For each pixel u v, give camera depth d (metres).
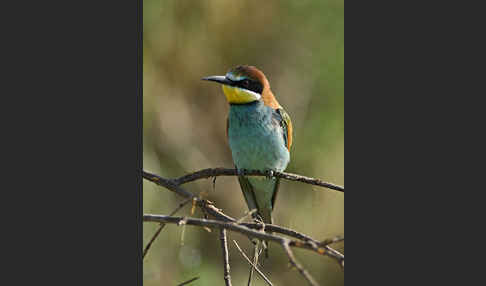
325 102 12.07
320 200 11.66
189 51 11.73
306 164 11.87
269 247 11.98
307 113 12.04
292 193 11.87
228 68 12.06
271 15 12.16
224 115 12.02
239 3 11.92
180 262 11.05
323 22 12.32
